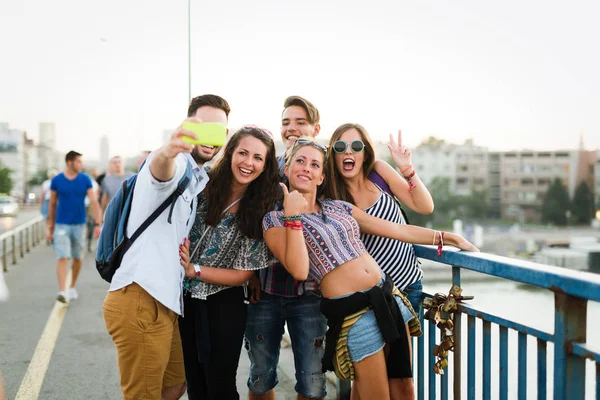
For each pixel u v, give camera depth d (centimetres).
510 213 13688
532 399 476
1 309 610
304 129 350
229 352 259
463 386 418
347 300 240
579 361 185
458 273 251
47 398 355
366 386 240
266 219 250
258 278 285
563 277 180
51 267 952
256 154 249
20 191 15000
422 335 288
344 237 249
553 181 13450
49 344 475
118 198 237
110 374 399
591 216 13075
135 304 227
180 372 270
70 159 646
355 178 289
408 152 290
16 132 15012
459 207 13275
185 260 242
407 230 263
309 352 284
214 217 253
